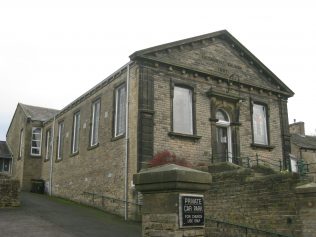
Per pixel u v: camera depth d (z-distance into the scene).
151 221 6.18
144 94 18.08
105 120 21.19
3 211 17.02
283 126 23.27
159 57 19.08
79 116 25.31
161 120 18.34
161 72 19.00
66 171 25.83
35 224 14.08
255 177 12.95
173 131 18.58
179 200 5.90
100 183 20.56
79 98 24.98
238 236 13.16
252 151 21.41
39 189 29.14
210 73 20.53
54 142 29.16
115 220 16.58
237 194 13.48
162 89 18.80
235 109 21.30
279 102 23.59
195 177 6.09
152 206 6.21
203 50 20.97
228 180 13.90
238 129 21.05
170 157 17.30
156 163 16.92
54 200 23.58
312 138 37.66
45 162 30.97
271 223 12.14
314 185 10.63
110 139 20.17
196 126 19.53
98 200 20.39
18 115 36.16
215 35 21.48
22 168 31.67
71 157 25.31
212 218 14.23
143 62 18.52
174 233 5.76
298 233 11.22
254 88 22.45
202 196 6.20
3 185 18.34
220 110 21.12
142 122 17.66
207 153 19.52
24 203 20.45
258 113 22.66
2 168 36.31
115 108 20.44
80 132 24.50
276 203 12.07
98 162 21.22
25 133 32.41
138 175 6.46
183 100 19.66
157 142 17.94
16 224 13.92
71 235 12.53
